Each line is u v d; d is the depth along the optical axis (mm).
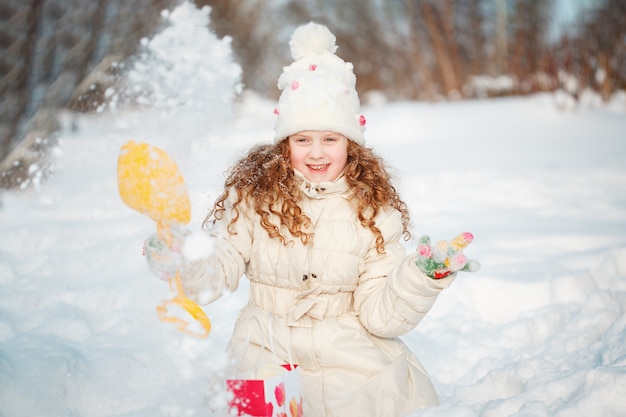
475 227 5426
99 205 4676
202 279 2303
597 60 13219
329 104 2541
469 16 20734
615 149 9523
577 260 4289
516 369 2842
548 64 13586
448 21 19188
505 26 18594
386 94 22266
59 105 9039
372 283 2580
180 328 2203
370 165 2639
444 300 3865
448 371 3236
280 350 2494
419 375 2584
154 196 2076
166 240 2141
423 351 3373
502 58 18516
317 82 2553
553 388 2527
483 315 3799
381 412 2441
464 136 11227
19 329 3348
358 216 2576
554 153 9367
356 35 23516
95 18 10094
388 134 11773
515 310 3797
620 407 2338
